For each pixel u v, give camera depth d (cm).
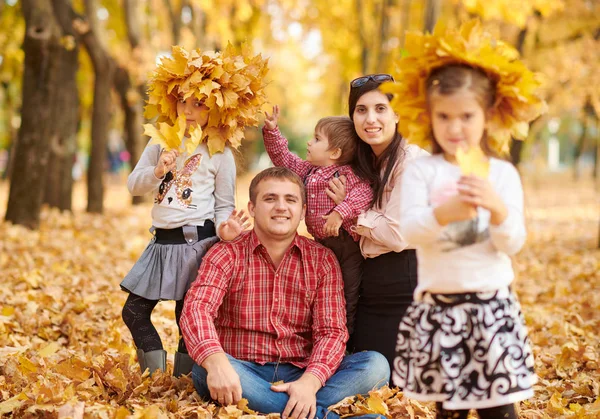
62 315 557
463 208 244
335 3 1872
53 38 1041
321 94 3103
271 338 361
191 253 377
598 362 450
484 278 258
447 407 255
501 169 266
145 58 1570
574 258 988
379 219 372
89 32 1423
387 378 361
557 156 6162
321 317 360
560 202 2373
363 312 396
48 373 382
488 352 254
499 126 269
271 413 327
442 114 256
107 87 1471
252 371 355
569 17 1489
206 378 344
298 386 332
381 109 369
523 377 257
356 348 397
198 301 348
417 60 267
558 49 1551
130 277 383
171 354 480
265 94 397
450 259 258
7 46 2011
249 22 1822
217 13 1608
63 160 1398
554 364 460
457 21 1382
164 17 1875
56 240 986
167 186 382
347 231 384
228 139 388
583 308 636
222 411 326
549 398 399
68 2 1282
